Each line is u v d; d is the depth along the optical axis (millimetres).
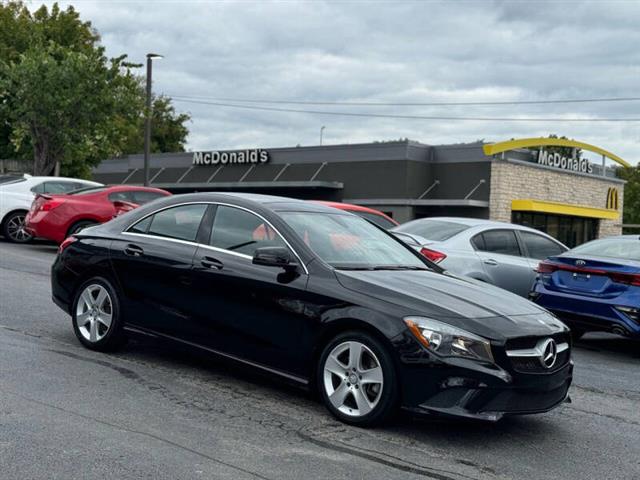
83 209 14586
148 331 6434
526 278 10180
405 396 4965
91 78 22656
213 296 5957
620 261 8492
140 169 38938
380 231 6805
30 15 30656
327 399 5324
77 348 7000
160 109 60344
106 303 6805
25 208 16922
